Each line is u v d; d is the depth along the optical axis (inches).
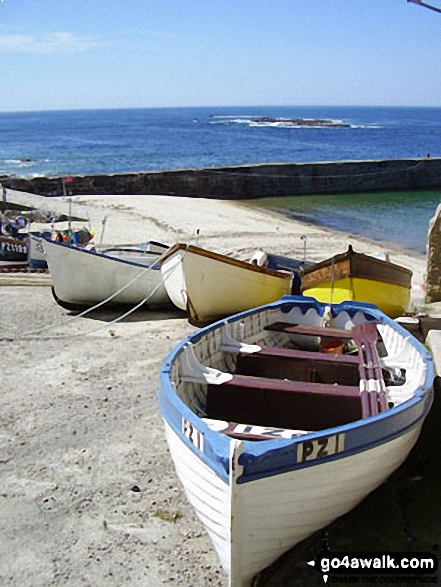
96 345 411.5
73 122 7455.7
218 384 237.5
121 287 492.1
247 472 166.4
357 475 191.5
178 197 1344.7
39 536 215.8
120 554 207.2
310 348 339.6
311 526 191.8
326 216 1149.1
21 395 328.8
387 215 1165.7
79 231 671.1
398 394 234.4
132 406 315.9
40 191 1317.7
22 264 651.5
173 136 4104.3
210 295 446.9
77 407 314.7
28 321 467.2
